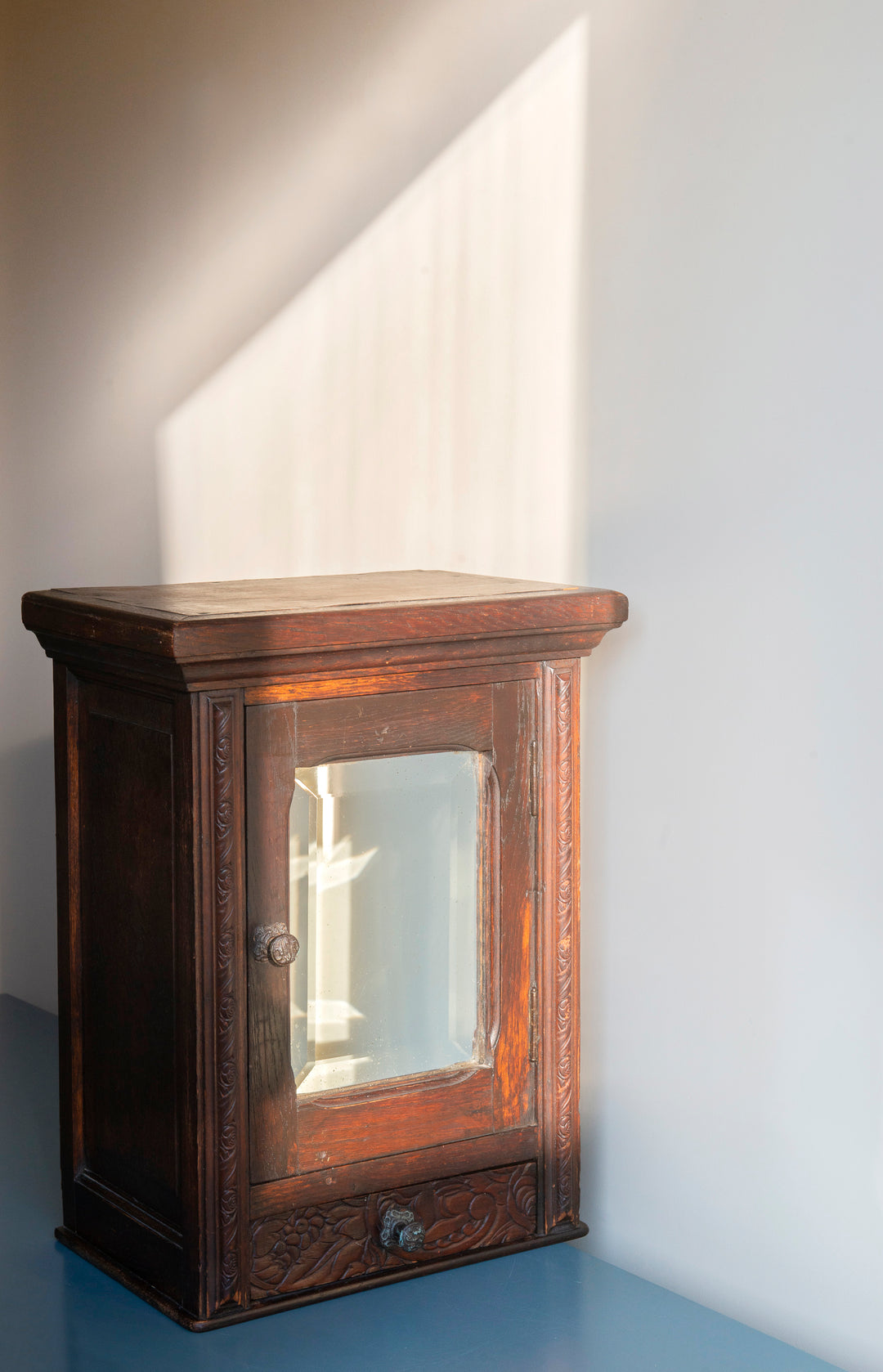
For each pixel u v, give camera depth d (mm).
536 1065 1660
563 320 1753
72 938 1659
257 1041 1483
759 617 1550
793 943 1536
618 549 1710
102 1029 1627
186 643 1359
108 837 1586
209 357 2391
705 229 1576
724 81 1544
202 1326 1471
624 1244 1756
